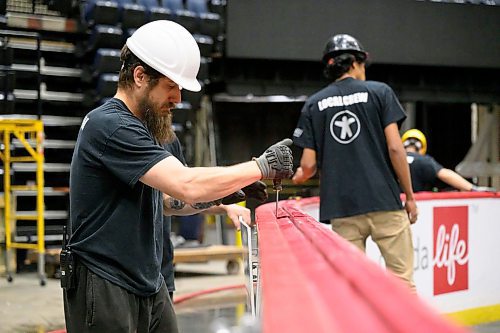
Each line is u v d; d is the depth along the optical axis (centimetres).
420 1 980
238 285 724
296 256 118
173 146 271
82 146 203
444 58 995
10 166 773
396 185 372
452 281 521
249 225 230
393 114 366
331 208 375
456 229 525
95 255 206
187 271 854
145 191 211
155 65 202
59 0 855
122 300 206
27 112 855
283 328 70
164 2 900
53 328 510
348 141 373
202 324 534
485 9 1009
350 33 953
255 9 918
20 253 819
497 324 541
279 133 1041
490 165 1094
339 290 85
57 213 838
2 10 830
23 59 852
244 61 959
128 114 203
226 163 1019
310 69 980
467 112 1160
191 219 876
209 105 978
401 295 78
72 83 885
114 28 841
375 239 375
